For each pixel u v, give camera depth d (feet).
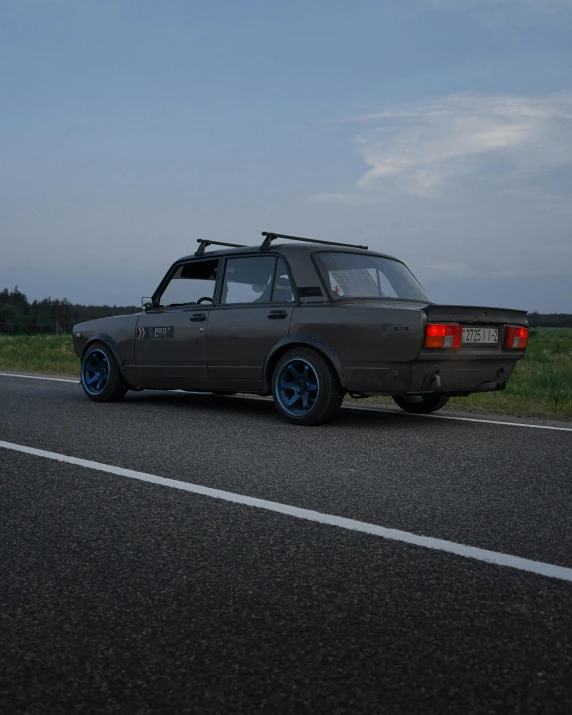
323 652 6.95
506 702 6.06
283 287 22.58
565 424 22.03
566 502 12.64
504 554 9.83
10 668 6.69
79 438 19.06
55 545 10.27
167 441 18.63
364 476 14.62
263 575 9.05
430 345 19.51
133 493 13.19
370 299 22.04
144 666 6.70
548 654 6.89
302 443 18.40
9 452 17.07
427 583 8.76
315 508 12.17
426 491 13.39
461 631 7.40
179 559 9.67
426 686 6.32
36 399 28.60
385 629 7.46
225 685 6.36
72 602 8.22
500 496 13.04
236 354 23.38
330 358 20.84
